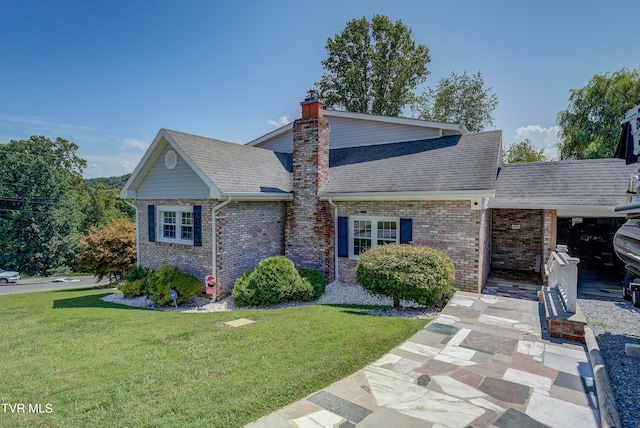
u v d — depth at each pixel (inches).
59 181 1652.3
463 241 375.9
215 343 232.7
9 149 1615.4
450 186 375.6
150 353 220.4
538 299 337.4
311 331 248.2
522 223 518.6
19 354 231.1
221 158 470.6
